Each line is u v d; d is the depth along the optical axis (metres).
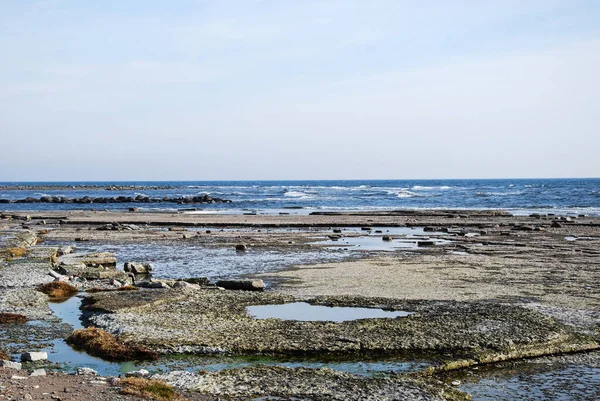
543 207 99.81
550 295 23.59
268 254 38.59
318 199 132.62
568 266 32.06
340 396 12.04
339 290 24.73
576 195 141.12
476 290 24.72
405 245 43.75
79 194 174.25
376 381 13.05
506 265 32.50
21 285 24.95
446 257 36.19
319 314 20.09
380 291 24.45
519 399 12.63
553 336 16.81
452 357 15.09
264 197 145.25
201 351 15.38
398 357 15.12
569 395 12.89
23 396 10.80
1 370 13.03
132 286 25.53
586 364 15.05
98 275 28.77
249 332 16.95
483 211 81.31
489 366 14.87
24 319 19.00
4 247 38.16
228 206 107.31
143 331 17.05
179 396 11.84
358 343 15.90
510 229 56.44
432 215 75.56
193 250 41.06
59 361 14.65
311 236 51.06
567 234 50.78
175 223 63.81
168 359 14.86
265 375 13.30
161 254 38.94
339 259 35.62
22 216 74.69
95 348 15.42
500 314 19.42
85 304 21.83
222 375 13.28
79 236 50.91
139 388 11.80
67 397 11.04
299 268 31.86
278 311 20.53
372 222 64.62
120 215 79.50
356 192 174.38
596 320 18.91
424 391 12.45
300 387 12.52
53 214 81.50
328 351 15.40
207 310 20.19
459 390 12.90
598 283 26.55
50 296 23.38
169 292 23.41
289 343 15.84
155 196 154.38
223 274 30.09
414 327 17.64
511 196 138.75
